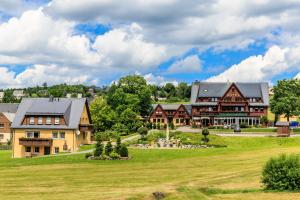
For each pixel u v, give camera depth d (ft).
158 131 344.69
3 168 207.62
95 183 158.20
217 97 449.48
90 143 317.22
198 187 142.10
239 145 291.99
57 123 297.74
